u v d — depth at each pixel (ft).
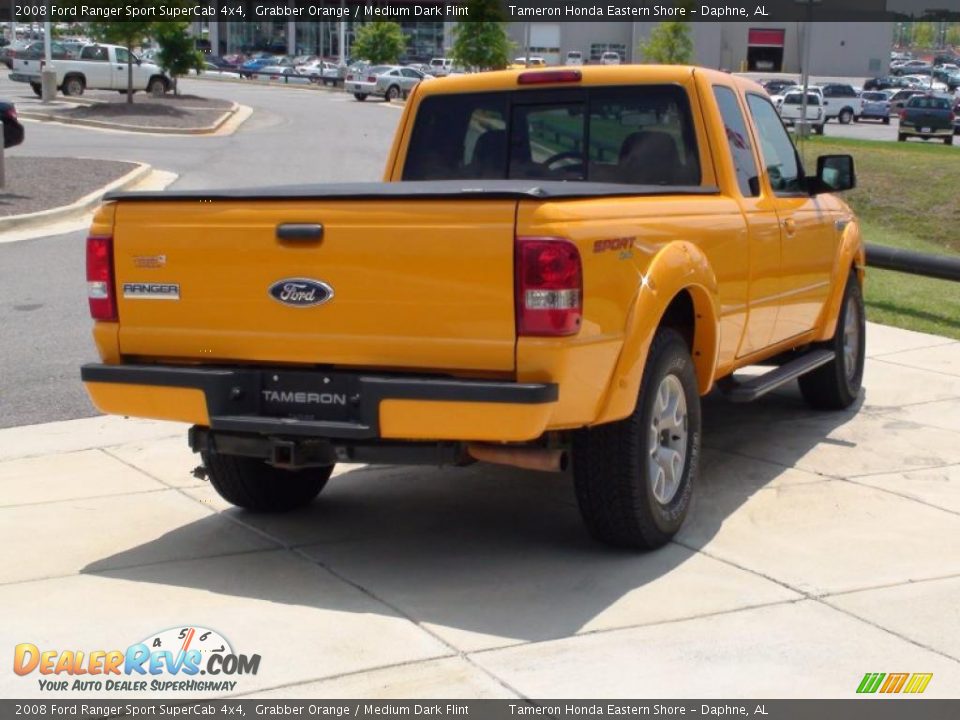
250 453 17.90
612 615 16.20
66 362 32.14
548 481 22.93
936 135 148.15
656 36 176.04
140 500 21.77
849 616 16.17
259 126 117.91
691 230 18.84
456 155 23.15
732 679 14.32
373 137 108.47
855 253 26.96
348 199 16.43
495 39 162.71
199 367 17.72
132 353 18.15
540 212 15.62
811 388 27.43
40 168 70.79
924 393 29.60
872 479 22.47
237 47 324.80
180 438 26.08
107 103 124.57
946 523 19.97
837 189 24.76
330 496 22.16
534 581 17.52
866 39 276.21
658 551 18.74
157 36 136.36
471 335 15.99
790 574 17.70
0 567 18.28
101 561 18.57
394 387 16.12
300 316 16.83
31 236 51.80
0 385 29.89
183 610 16.55
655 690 14.02
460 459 17.11
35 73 137.28
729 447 24.80
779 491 21.75
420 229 16.08
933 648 15.23
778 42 273.33
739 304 20.83
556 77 21.99
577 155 22.08
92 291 18.20
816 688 14.11
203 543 19.44
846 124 195.11
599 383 16.55
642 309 17.15
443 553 18.85
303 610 16.51
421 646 15.25
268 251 16.88
